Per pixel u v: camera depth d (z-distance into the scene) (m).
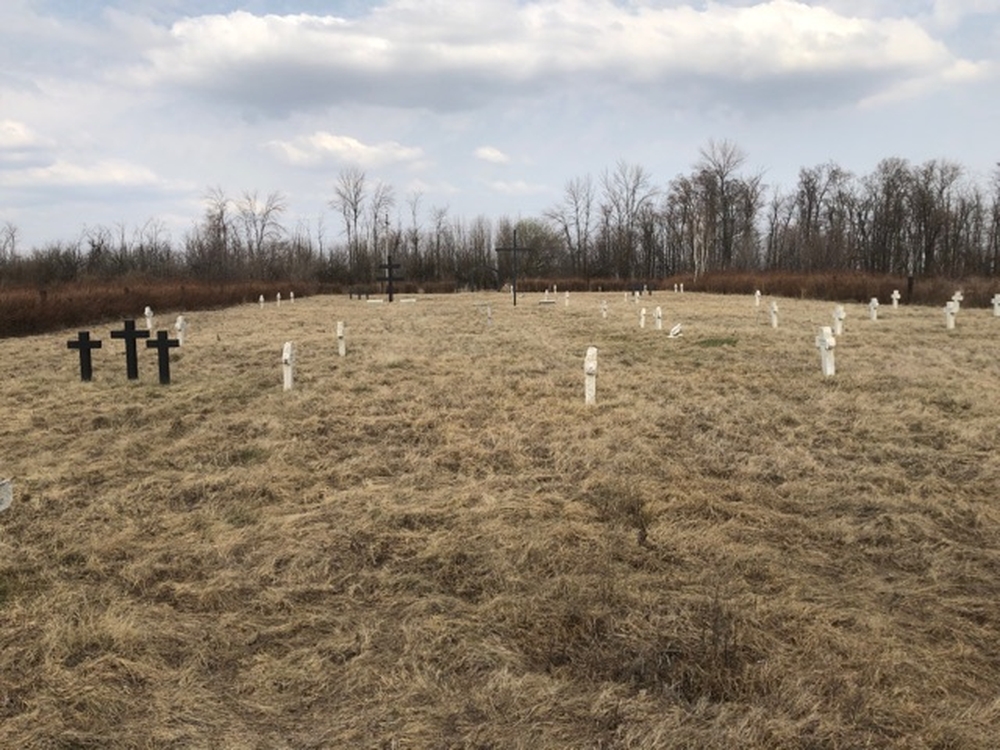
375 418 9.25
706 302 36.53
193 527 5.73
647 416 9.15
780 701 3.33
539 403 10.04
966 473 6.88
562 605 4.29
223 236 61.72
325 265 66.81
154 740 3.14
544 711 3.30
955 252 60.94
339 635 4.05
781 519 5.73
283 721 3.29
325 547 5.23
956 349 15.15
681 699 3.36
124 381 12.05
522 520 5.72
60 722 3.23
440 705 3.38
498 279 65.50
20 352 16.59
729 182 72.31
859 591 4.54
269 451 7.87
